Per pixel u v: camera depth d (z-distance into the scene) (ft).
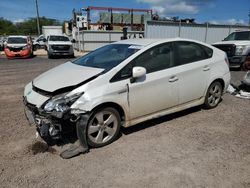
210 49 17.35
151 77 13.62
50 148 12.23
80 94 11.51
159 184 9.60
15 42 63.87
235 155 11.66
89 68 13.39
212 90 17.65
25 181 9.80
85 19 95.04
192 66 15.65
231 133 14.08
